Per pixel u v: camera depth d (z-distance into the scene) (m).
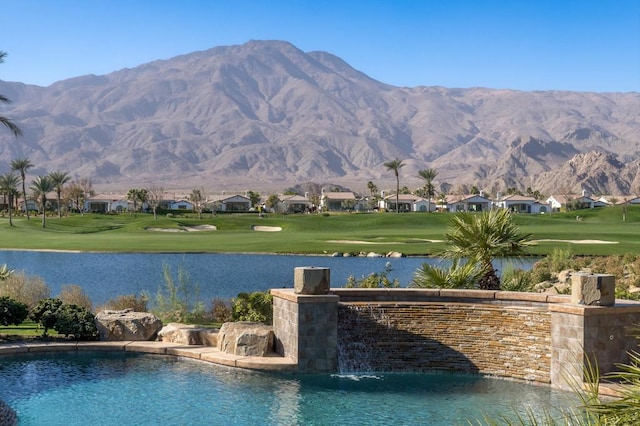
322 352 23.69
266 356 24.62
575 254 71.12
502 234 28.97
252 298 31.81
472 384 22.53
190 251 83.12
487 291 24.77
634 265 43.56
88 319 27.30
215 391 21.12
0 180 184.62
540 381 22.67
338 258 77.31
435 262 71.56
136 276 58.72
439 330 24.42
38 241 99.69
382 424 18.20
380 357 24.38
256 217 156.12
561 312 21.83
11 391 20.88
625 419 9.57
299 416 18.78
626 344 21.53
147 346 26.09
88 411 19.02
